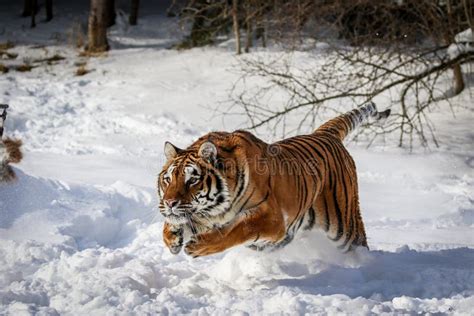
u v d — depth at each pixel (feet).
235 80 88.63
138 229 40.70
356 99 79.30
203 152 26.66
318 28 82.89
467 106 77.56
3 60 104.47
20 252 31.99
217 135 28.32
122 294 26.08
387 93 80.74
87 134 69.21
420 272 31.42
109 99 82.64
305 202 30.53
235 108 79.30
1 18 128.98
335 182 32.50
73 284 27.12
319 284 29.76
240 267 31.55
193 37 108.99
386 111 38.96
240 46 100.73
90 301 25.03
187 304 25.68
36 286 26.81
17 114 74.08
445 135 70.13
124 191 44.14
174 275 30.86
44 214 37.99
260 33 105.29
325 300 25.90
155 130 71.05
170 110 78.07
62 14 131.03
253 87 85.30
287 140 31.94
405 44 72.23
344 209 32.86
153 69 97.04
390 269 32.30
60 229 37.17
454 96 80.48
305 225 32.22
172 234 27.22
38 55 107.65
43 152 61.11
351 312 24.97
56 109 78.18
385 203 50.85
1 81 90.89
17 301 24.99
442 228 45.06
